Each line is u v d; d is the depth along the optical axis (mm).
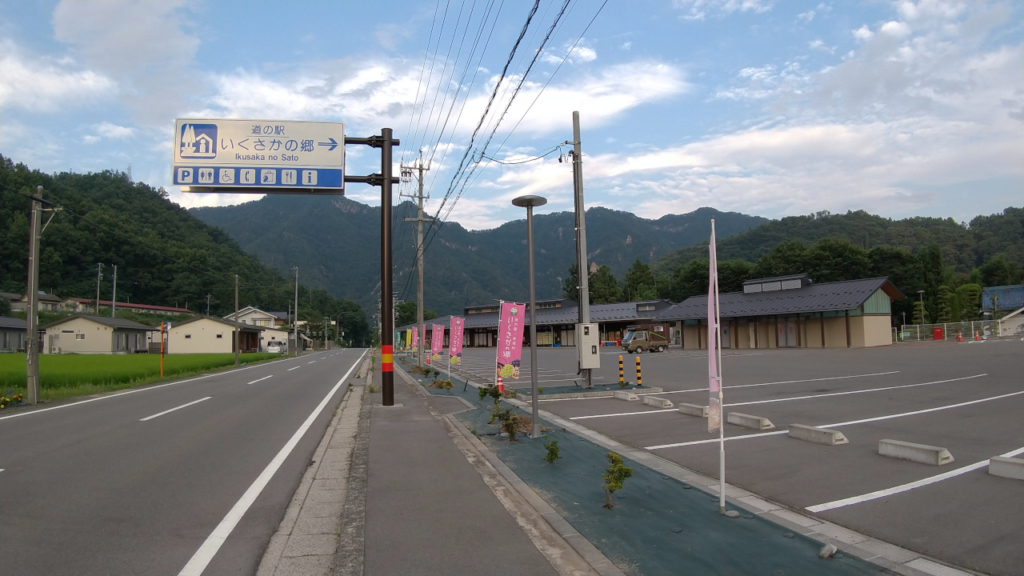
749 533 4477
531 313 8789
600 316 58812
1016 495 5285
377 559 4051
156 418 11320
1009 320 46156
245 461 7445
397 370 28859
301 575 3939
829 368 20047
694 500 5363
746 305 41562
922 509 4980
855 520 4758
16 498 5602
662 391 14312
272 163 12602
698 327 46094
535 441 8352
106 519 5020
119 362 28328
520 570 3854
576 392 14109
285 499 5773
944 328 43656
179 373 24344
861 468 6375
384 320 13148
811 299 37906
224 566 4074
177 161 12305
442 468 6809
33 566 3982
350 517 5086
